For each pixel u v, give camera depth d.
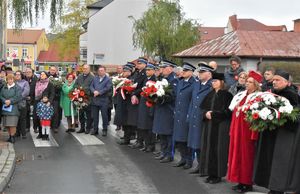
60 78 16.23
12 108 12.91
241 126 7.82
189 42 40.22
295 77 20.75
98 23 56.19
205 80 9.24
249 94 7.76
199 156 9.34
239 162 7.88
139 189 8.20
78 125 16.61
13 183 8.58
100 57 56.03
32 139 13.79
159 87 10.39
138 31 42.66
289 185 7.18
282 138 7.24
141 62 12.27
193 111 9.29
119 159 10.95
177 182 8.73
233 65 10.45
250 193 7.90
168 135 10.62
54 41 71.38
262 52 26.52
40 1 11.88
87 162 10.56
